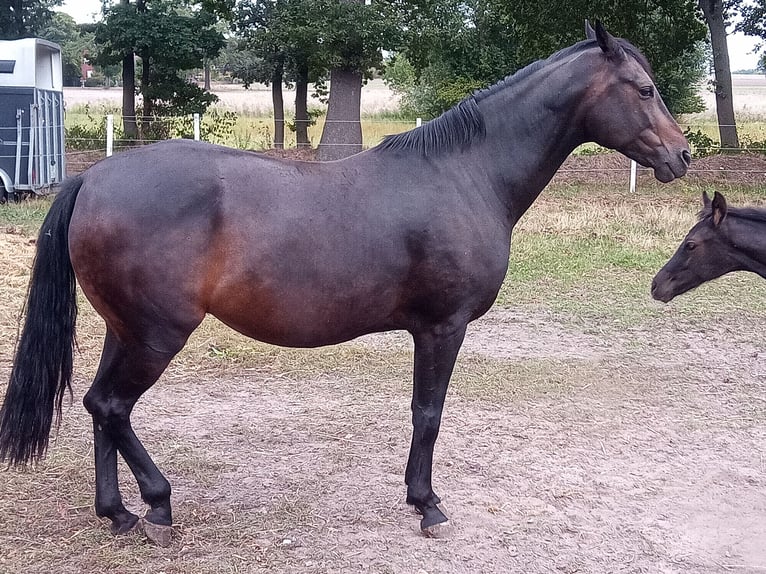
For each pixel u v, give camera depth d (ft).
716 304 27.14
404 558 11.46
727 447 16.01
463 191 11.51
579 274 30.60
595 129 12.01
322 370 20.30
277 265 10.55
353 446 15.66
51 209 10.82
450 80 90.07
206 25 72.95
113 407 11.12
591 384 19.52
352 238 10.82
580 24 60.39
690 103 100.27
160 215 10.25
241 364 20.49
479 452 15.47
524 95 12.02
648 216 40.88
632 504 13.46
